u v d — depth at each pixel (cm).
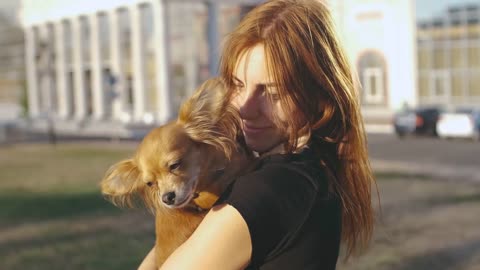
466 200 1240
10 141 3253
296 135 217
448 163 1873
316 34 217
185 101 243
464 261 800
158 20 3434
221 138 225
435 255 822
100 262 818
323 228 197
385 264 784
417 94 3562
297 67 212
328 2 235
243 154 231
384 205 1184
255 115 221
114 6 3844
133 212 1163
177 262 190
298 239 192
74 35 4347
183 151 226
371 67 3591
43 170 1892
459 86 3516
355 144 227
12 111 5700
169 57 3456
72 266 803
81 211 1198
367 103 3622
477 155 2061
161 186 226
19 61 6078
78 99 4384
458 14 3494
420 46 3634
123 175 240
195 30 4244
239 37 221
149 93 4416
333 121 222
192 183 226
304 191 196
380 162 1931
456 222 1034
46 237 983
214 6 3391
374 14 3534
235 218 187
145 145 235
